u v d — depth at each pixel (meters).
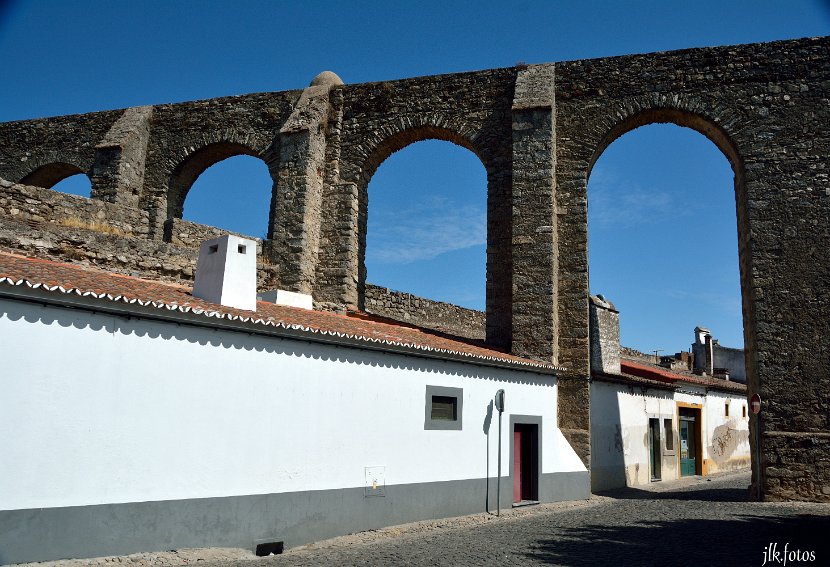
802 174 18.77
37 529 8.00
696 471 30.31
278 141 23.44
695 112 19.94
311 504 11.16
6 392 7.95
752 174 19.16
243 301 12.05
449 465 14.05
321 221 22.69
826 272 18.06
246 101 24.41
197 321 9.87
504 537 11.41
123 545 8.77
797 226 18.50
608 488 21.23
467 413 14.73
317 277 22.25
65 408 8.42
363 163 22.83
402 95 22.91
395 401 13.01
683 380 28.39
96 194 23.34
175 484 9.41
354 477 11.98
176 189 25.06
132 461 8.98
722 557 9.30
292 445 11.02
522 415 16.50
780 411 17.61
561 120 21.11
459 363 14.71
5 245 14.97
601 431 21.31
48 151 26.23
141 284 11.80
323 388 11.66
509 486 15.57
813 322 17.86
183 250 18.58
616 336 27.50
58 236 15.97
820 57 19.38
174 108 25.25
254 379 10.61
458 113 22.22
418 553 9.95
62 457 8.33
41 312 8.37
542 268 19.50
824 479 16.88
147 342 9.36
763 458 17.47
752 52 19.88
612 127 20.58
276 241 21.75
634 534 11.53
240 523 10.09
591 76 21.12
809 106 19.14
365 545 10.91
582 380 19.11
